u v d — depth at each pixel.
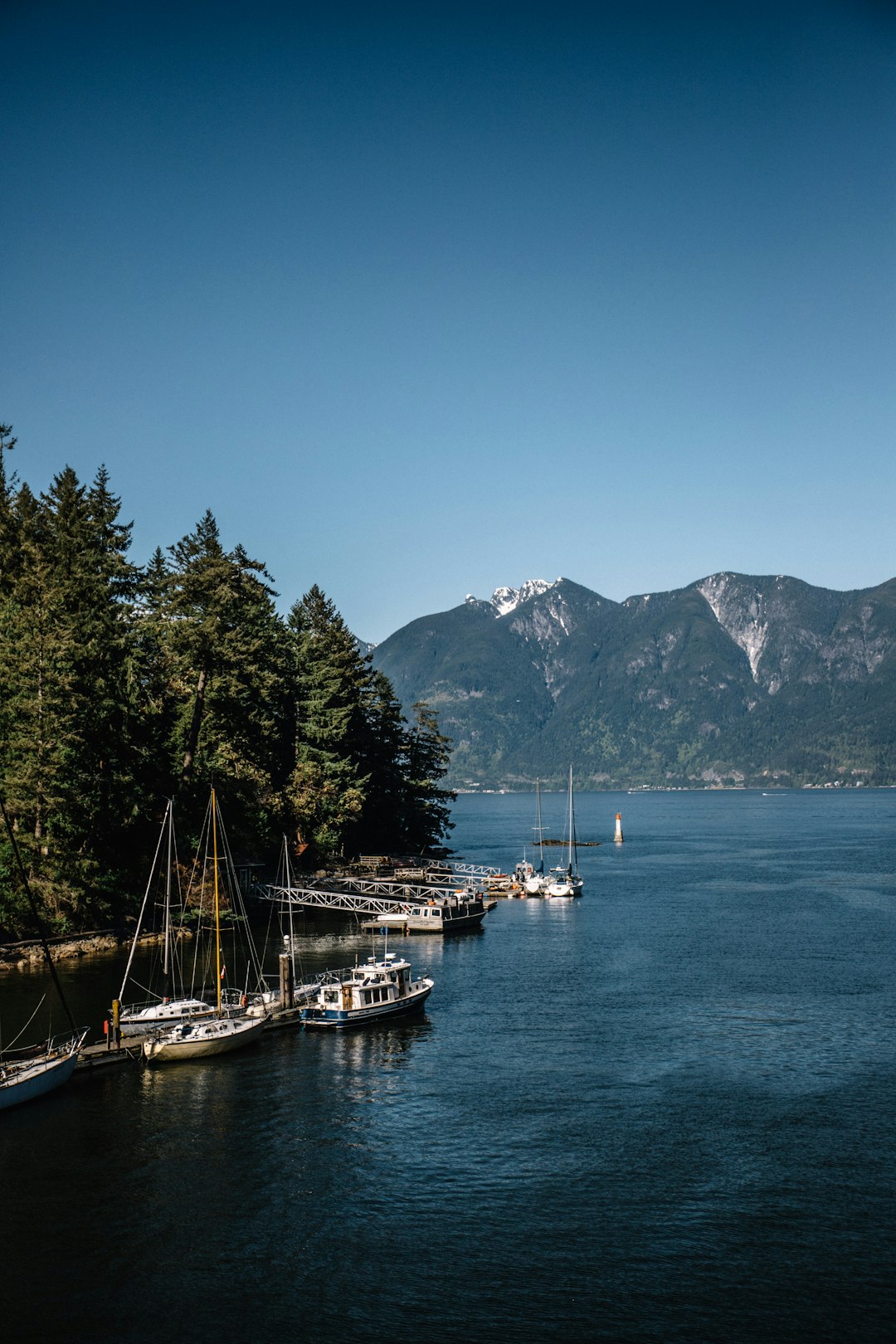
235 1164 42.66
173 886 90.56
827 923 103.62
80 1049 54.84
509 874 151.88
